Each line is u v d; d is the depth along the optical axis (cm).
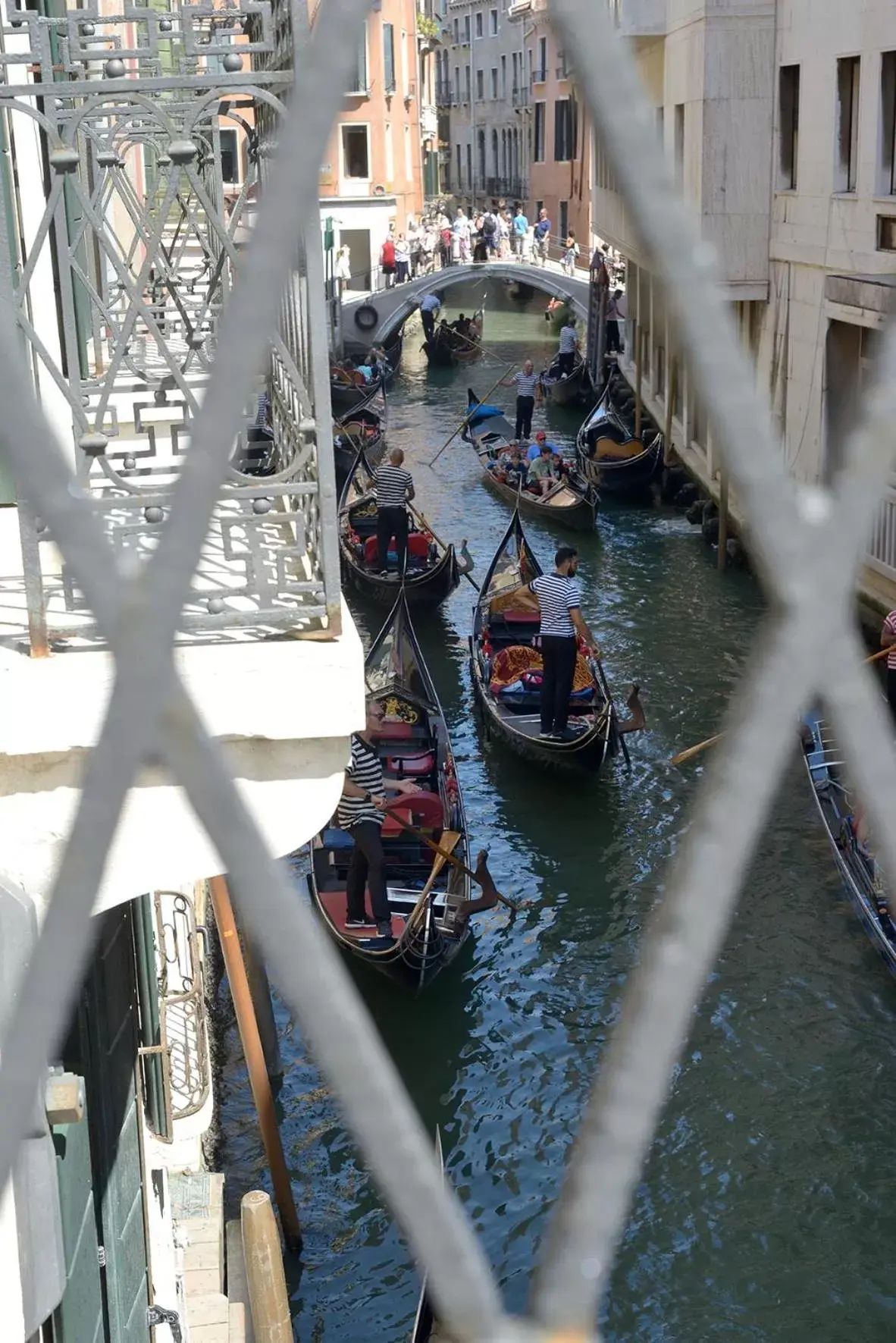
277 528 506
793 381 1884
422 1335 633
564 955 1085
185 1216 754
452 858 1020
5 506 493
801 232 1825
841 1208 797
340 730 376
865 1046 930
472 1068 959
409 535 2005
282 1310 598
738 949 1035
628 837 1266
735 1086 898
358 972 1029
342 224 4631
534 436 3086
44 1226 340
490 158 6006
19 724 351
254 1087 764
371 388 3516
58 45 554
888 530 1518
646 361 3153
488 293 5459
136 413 438
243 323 52
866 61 1590
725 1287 748
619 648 1762
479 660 1565
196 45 379
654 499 2511
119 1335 492
